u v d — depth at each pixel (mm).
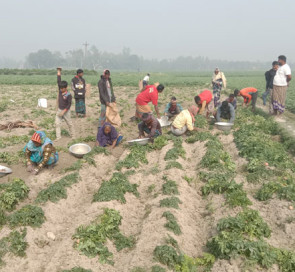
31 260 4918
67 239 5332
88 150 8992
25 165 8312
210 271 4828
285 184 7145
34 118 14070
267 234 5508
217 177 7324
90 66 197750
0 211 5723
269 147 9094
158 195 6824
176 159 8555
